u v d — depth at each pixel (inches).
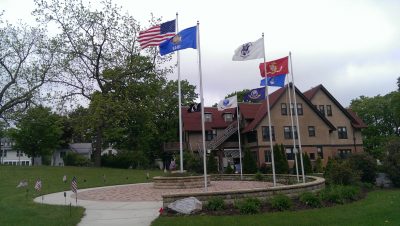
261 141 1875.0
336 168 891.4
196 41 748.0
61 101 1658.5
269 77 829.8
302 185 622.2
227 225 413.4
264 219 442.6
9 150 3294.8
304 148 1940.2
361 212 488.7
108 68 1659.7
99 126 1592.0
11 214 515.8
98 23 1658.5
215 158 1798.7
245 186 880.9
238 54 823.1
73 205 610.2
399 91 2586.1
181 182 866.8
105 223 451.2
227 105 1096.2
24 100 1646.2
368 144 2726.4
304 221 427.8
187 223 427.8
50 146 2482.8
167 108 2305.6
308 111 1984.5
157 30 884.0
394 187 1011.9
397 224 402.6
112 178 1314.0
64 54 1657.2
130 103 1616.6
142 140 2170.3
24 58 1658.5
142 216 494.3
